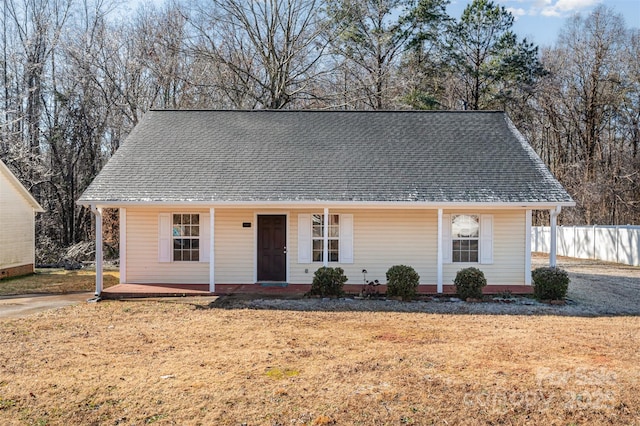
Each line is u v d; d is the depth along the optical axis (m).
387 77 28.95
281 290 13.54
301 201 12.91
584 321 10.23
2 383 6.32
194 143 15.35
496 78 30.55
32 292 14.09
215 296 12.97
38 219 25.70
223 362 7.19
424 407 5.64
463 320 10.26
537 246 31.73
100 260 12.98
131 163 14.24
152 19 28.30
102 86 27.77
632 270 19.94
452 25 30.22
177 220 14.57
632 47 32.94
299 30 27.59
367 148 15.20
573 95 34.78
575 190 32.97
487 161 14.55
